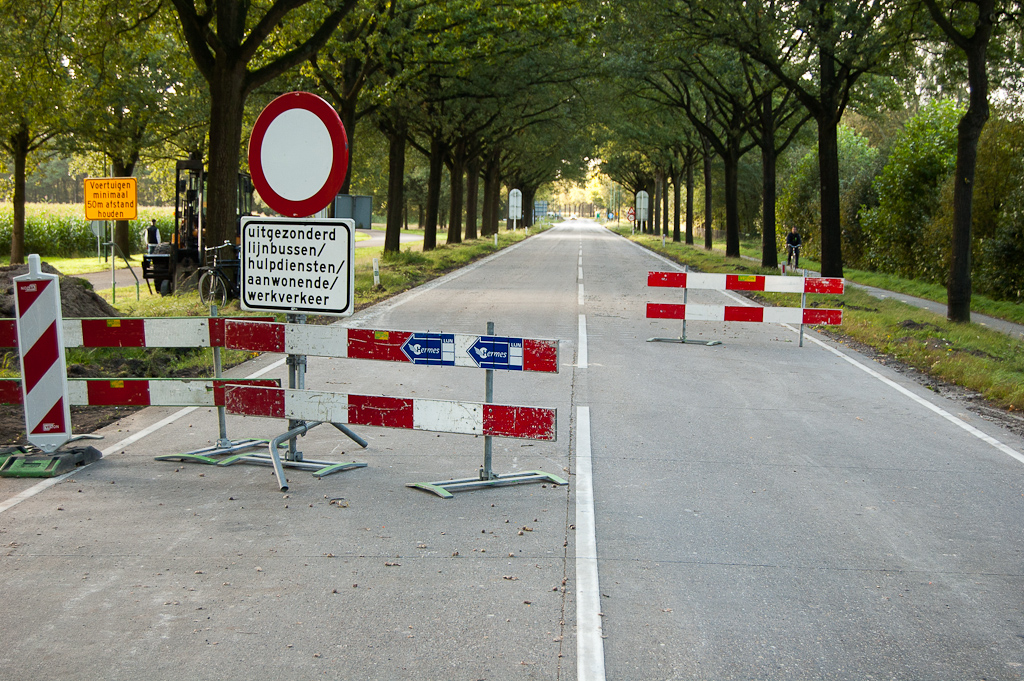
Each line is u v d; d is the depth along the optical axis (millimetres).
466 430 6328
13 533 5266
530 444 7609
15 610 4211
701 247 51844
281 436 6645
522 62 29234
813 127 38875
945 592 4590
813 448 7652
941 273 27062
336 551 5020
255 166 6734
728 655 3832
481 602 4340
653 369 11523
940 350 13102
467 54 23594
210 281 18016
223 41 17094
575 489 6285
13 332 7273
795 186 45000
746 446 7660
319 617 4156
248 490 6227
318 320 15188
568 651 3834
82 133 29281
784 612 4293
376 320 15438
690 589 4547
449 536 5285
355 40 22000
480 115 32219
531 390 9938
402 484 6391
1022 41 17703
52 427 6707
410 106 28438
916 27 18312
